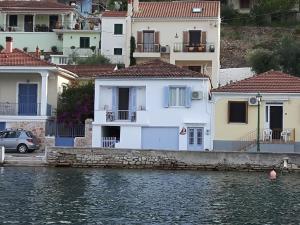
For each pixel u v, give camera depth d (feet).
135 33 312.71
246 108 218.18
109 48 342.85
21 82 240.12
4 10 370.73
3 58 238.89
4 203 115.96
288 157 184.14
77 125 230.07
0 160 189.26
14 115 232.32
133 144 222.07
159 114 221.66
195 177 166.81
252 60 326.03
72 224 97.86
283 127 216.54
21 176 161.07
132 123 222.07
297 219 105.09
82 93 236.63
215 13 310.04
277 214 109.50
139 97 223.92
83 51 356.59
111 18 342.85
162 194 132.36
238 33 407.85
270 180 162.20
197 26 307.78
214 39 306.55
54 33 365.40
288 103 216.54
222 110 219.61
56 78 241.96
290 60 317.01
